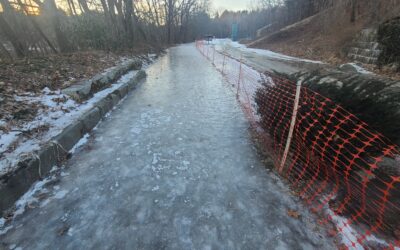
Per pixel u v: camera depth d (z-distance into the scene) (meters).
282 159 3.07
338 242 2.10
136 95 6.77
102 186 2.81
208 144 3.90
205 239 2.13
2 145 2.95
